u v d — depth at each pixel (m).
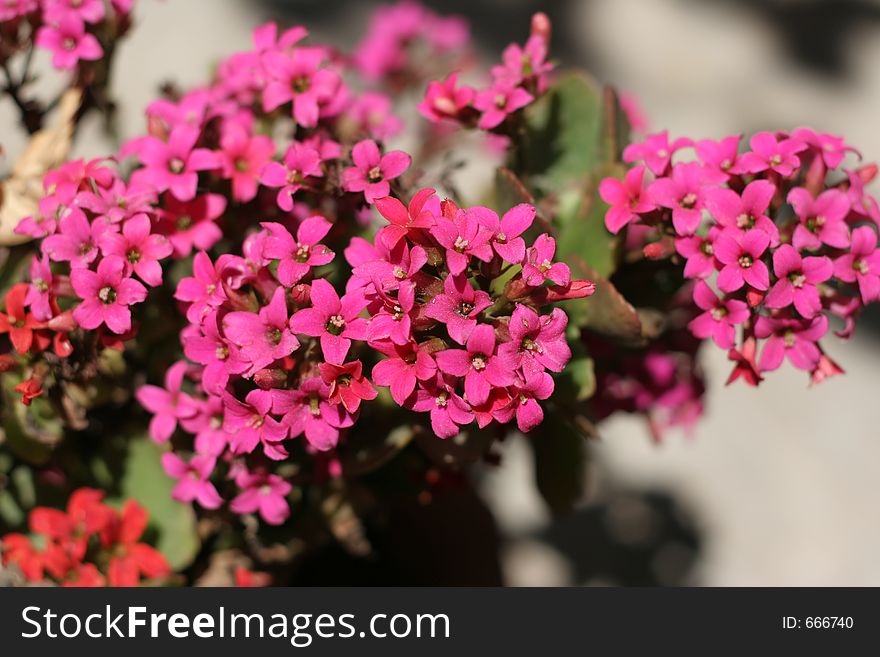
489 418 0.49
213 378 0.51
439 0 1.00
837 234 0.51
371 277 0.49
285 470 0.54
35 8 0.56
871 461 0.83
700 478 0.81
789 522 0.80
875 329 0.89
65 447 0.56
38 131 0.57
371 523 0.62
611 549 0.78
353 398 0.50
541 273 0.49
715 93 0.98
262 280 0.51
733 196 0.51
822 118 0.98
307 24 0.95
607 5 1.02
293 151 0.52
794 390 0.86
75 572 0.55
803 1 1.06
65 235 0.52
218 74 0.59
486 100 0.54
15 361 0.53
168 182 0.53
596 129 0.57
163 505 0.56
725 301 0.52
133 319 0.53
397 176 0.52
